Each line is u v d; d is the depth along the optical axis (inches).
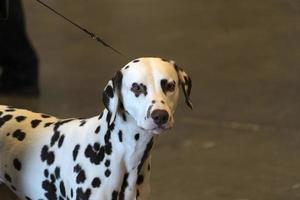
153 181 245.3
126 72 148.4
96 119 159.9
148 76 145.8
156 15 479.2
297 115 305.1
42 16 486.6
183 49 406.9
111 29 450.3
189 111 314.5
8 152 169.9
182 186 241.1
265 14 465.4
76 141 160.6
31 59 346.9
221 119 304.8
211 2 504.1
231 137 285.1
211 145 277.4
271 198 229.9
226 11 478.0
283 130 290.4
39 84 357.1
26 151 167.2
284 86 343.3
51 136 165.6
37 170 165.3
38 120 172.6
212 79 357.7
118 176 156.3
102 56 401.1
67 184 160.6
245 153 268.5
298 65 373.1
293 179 244.1
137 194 160.4
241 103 323.3
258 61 381.7
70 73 374.6
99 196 156.5
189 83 154.6
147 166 161.0
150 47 411.8
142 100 144.9
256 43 412.2
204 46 410.6
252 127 294.8
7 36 338.3
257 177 246.8
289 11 470.3
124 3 516.4
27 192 169.6
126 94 147.8
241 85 347.3
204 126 297.7
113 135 154.6
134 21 466.9
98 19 474.6
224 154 268.4
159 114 140.7
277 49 399.5
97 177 156.5
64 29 456.4
